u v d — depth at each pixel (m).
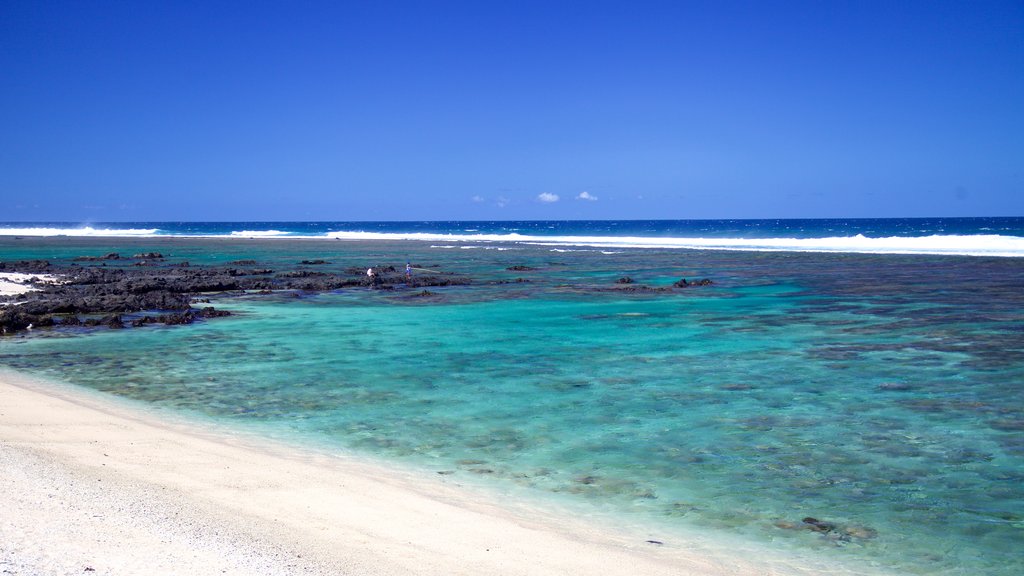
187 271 43.62
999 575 7.07
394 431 11.95
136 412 12.92
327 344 20.45
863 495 9.16
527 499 8.98
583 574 6.86
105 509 7.69
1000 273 40.66
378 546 7.27
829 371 16.53
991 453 10.72
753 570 7.10
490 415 12.95
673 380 15.74
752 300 30.67
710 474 9.92
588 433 11.84
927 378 15.69
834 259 55.12
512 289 35.97
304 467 9.95
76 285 34.97
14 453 9.65
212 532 7.30
